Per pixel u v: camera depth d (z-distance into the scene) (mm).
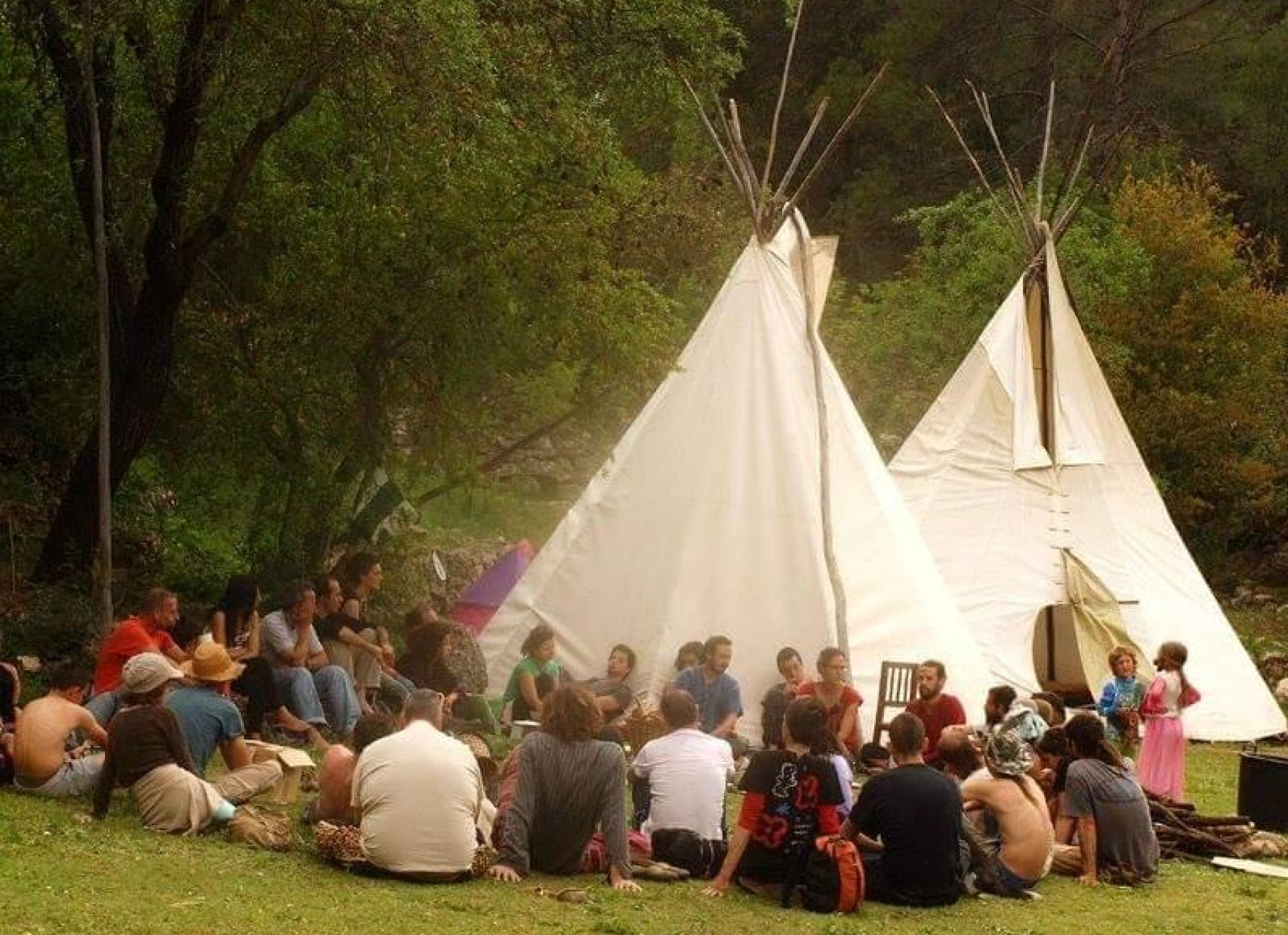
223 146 23125
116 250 21844
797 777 12727
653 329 24547
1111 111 50906
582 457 40438
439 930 10883
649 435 22297
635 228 26234
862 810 13008
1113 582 25969
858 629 21094
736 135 23344
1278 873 15141
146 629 16281
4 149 23703
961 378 27125
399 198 22984
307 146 24172
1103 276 38562
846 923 12055
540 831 12734
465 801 12328
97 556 20906
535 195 23812
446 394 24781
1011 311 27062
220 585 25828
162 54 21094
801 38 57250
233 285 25297
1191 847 15906
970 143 55062
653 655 20906
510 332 24469
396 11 19562
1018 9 54219
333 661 18391
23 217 23484
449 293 23812
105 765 13000
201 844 12602
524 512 37562
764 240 22922
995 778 13773
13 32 20578
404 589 25047
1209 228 41562
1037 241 27234
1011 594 25469
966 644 21672
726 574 21109
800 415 21984
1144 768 19125
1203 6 50281
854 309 43500
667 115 25109
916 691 19344
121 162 22516
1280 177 51562
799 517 21250
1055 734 15211
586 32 23188
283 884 11648
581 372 25344
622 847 12648
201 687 14000
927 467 26891
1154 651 25609
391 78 20531
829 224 55469
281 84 21547
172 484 27125
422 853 12125
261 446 23906
